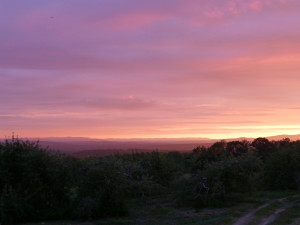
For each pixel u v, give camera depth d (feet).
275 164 124.67
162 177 112.68
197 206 87.04
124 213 76.69
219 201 87.04
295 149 130.93
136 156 126.00
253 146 181.88
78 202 75.25
